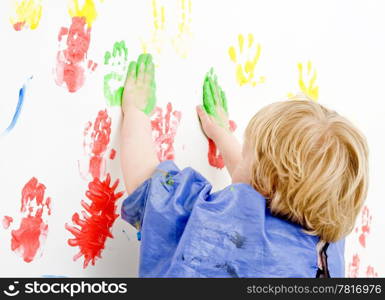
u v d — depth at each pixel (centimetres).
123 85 91
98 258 86
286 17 126
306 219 83
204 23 106
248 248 79
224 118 107
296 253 81
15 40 76
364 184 85
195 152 103
